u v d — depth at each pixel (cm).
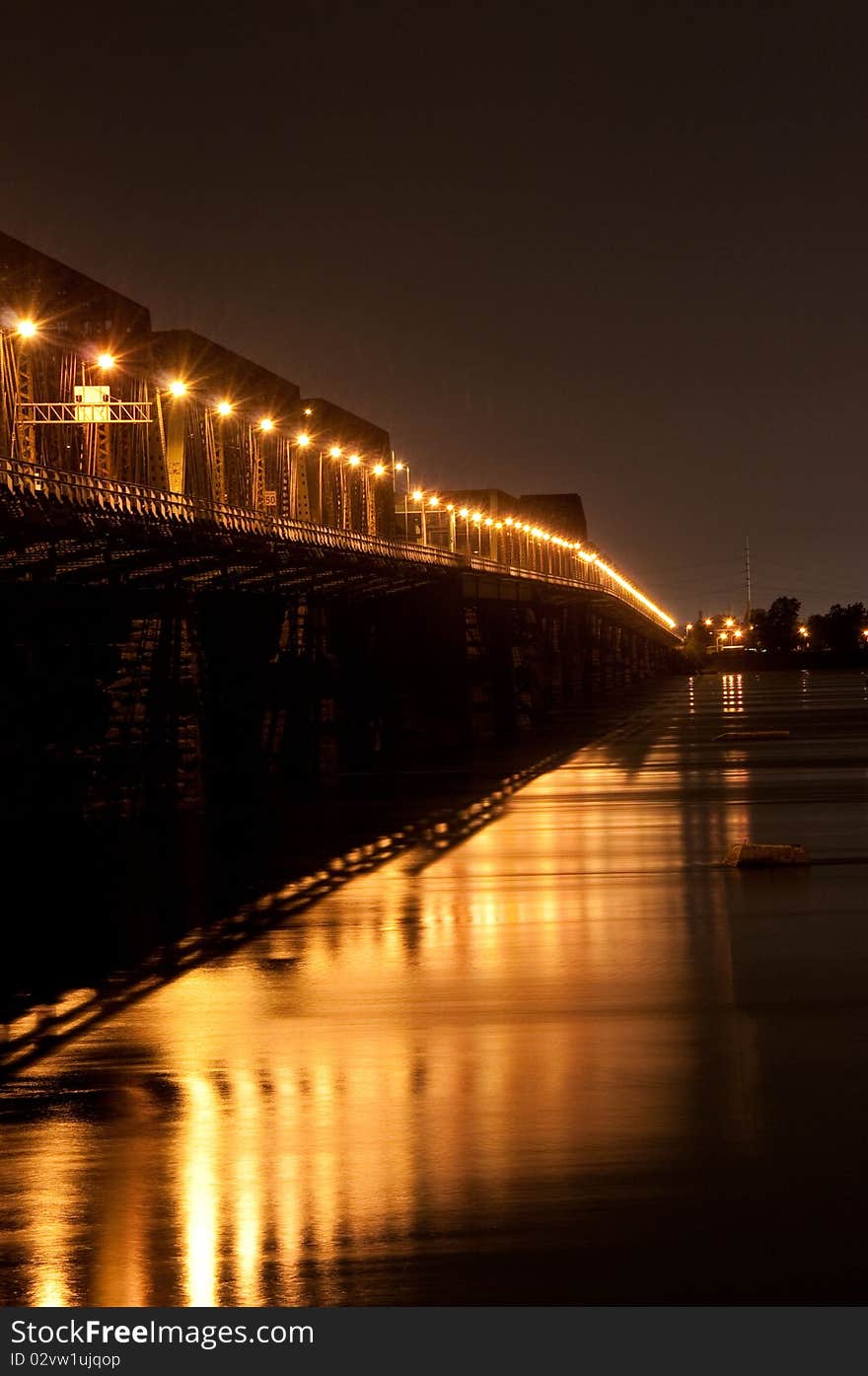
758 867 3619
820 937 2784
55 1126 1798
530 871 3659
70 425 4978
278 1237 1484
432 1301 1370
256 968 2619
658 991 2406
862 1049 2070
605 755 7538
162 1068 2028
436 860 3875
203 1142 1738
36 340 4697
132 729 4869
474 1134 1748
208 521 4503
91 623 4725
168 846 4162
